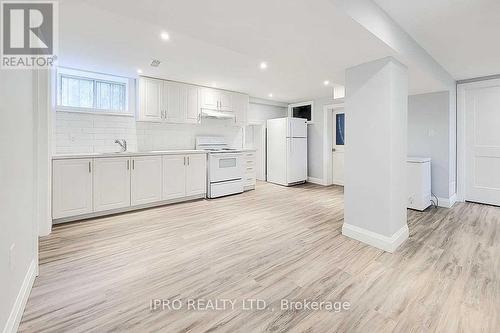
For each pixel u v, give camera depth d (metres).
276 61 2.58
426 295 1.75
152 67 3.68
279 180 6.21
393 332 1.40
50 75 2.86
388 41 2.13
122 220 3.37
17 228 1.47
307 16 1.69
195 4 1.56
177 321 1.49
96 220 3.36
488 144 4.08
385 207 2.47
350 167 2.75
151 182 3.95
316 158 6.36
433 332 1.40
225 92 5.25
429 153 4.21
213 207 4.07
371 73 2.52
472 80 4.12
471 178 4.27
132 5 1.58
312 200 4.57
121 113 4.15
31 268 1.80
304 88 5.07
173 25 1.85
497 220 3.38
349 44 2.13
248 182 5.48
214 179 4.72
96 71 3.86
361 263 2.21
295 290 1.81
